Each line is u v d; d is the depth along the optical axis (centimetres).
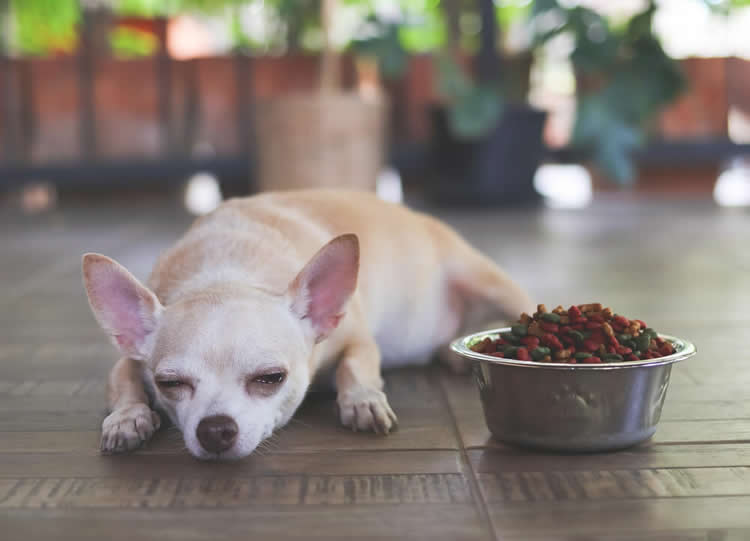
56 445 80
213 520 67
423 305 103
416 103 281
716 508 68
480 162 256
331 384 92
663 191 296
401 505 69
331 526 66
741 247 185
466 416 86
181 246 90
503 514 67
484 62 253
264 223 93
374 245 98
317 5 277
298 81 275
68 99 277
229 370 75
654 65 230
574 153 275
